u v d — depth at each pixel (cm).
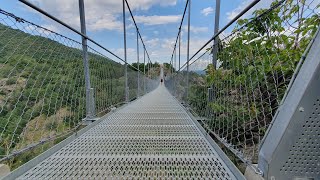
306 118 70
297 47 99
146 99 525
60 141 138
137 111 287
